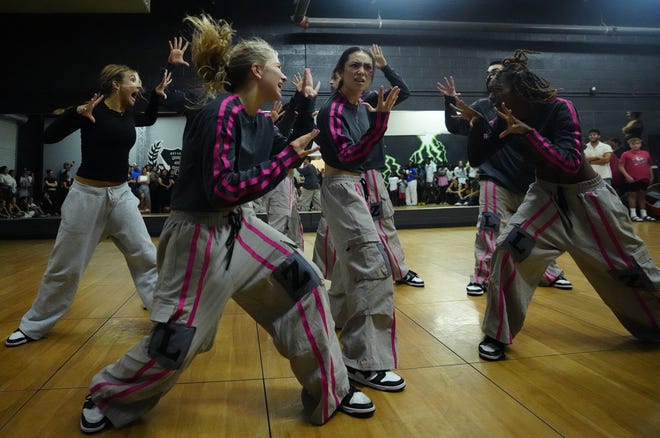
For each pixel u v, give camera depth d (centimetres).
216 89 140
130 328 254
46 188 1027
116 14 951
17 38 927
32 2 866
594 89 1096
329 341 146
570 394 162
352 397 150
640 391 163
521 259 200
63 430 142
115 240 249
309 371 145
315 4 1026
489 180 335
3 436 138
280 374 186
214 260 133
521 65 192
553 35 1090
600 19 1125
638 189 888
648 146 1120
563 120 191
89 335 242
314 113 196
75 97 937
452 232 866
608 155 824
